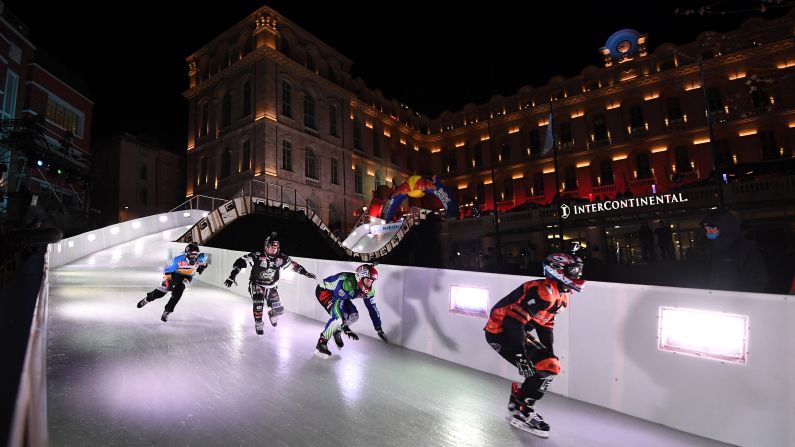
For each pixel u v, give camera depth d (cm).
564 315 513
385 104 5400
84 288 1038
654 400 429
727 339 394
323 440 356
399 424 398
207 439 345
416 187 3575
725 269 639
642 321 450
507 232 3033
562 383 503
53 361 509
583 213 2731
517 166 4838
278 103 3866
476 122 5291
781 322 369
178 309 884
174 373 496
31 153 2106
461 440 372
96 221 4044
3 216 1925
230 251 1245
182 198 4688
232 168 3869
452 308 639
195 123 4425
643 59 4281
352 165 4672
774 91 3678
